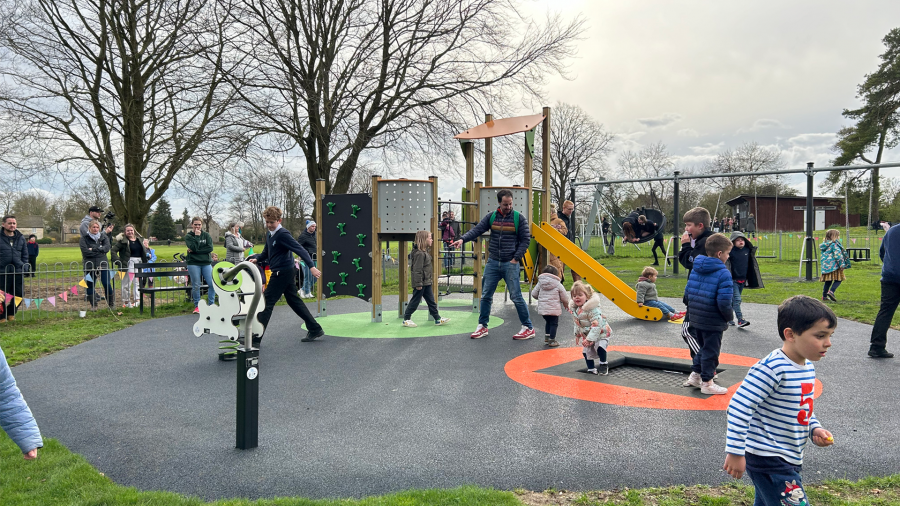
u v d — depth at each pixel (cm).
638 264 2270
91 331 953
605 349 625
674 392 550
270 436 439
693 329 565
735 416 241
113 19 1750
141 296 1174
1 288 1076
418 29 2014
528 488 342
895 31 3478
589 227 1970
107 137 1828
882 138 3519
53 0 1730
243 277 704
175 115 1841
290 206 5078
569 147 5084
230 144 1836
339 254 1086
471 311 1185
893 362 661
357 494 338
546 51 2133
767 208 3897
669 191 4538
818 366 644
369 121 2120
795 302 241
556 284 790
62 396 563
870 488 329
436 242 1049
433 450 404
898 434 425
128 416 496
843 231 3067
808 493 323
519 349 775
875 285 1441
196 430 457
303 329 965
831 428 439
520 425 456
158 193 1892
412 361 703
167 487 351
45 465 377
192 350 798
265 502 318
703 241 577
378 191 1021
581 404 512
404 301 1110
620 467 369
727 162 5381
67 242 5919
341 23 1972
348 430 450
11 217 1098
